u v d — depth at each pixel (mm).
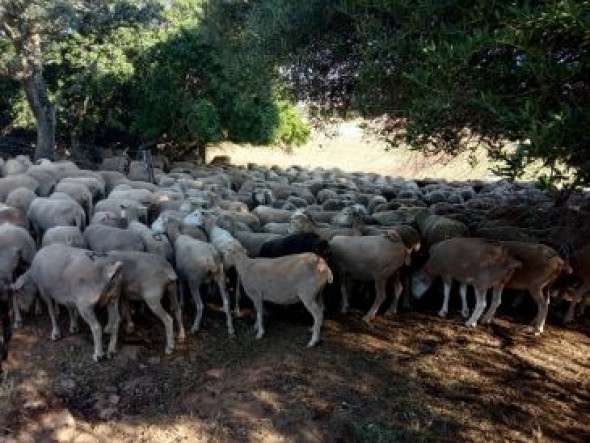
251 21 9961
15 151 21781
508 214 11227
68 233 8508
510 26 4668
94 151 23297
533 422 6164
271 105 22984
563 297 8891
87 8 18516
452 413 6262
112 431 5984
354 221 9734
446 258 7949
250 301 8703
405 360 7125
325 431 5984
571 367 7121
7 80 21953
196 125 21547
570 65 4586
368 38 6910
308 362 6957
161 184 15055
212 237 8922
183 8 22719
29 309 7980
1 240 7961
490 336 7723
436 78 5465
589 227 8734
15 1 15258
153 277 7031
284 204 12883
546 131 4344
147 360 7051
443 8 5973
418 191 16312
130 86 22422
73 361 6918
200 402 6363
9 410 6117
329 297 8688
